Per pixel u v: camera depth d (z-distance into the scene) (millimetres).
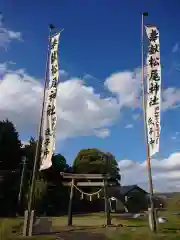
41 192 35344
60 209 38562
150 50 14984
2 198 33844
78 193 39344
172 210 30906
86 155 48750
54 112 14789
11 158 40031
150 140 13773
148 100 14383
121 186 52062
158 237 11883
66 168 47031
